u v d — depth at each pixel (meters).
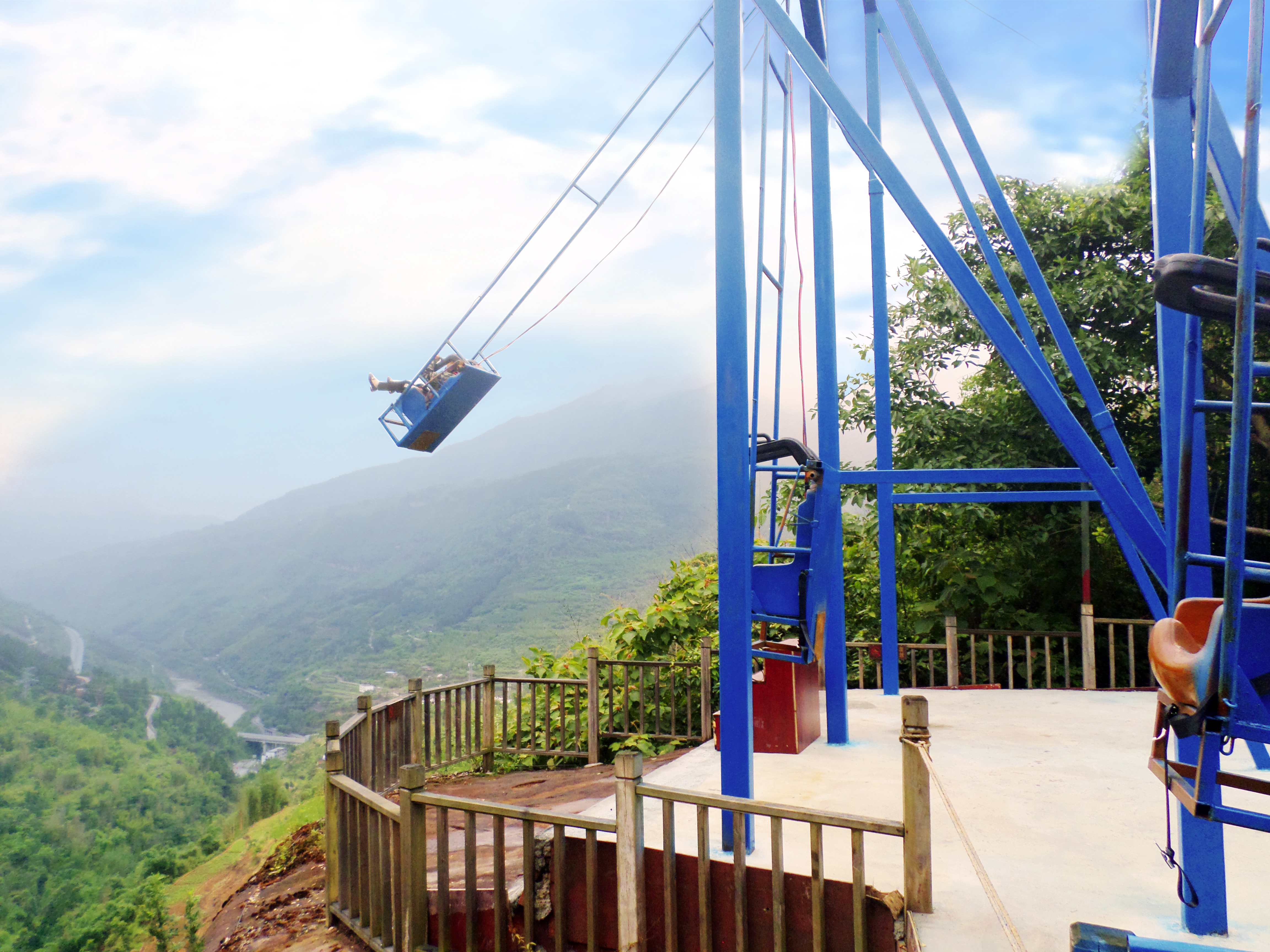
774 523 5.95
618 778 3.36
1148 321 9.52
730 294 3.85
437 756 7.34
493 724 8.09
